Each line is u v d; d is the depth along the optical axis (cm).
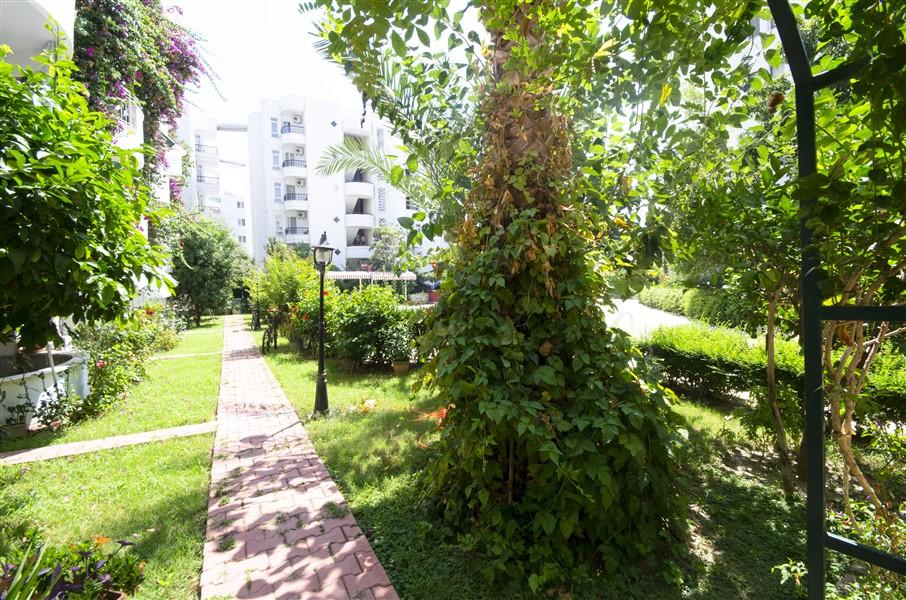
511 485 293
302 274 1518
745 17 184
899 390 423
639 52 202
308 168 3366
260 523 331
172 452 484
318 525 328
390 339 886
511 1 208
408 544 299
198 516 345
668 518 286
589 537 271
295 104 3425
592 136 336
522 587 257
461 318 287
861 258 155
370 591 257
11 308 268
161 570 280
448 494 325
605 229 307
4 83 238
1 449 501
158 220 328
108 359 704
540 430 252
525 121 283
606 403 263
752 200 333
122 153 278
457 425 295
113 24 748
